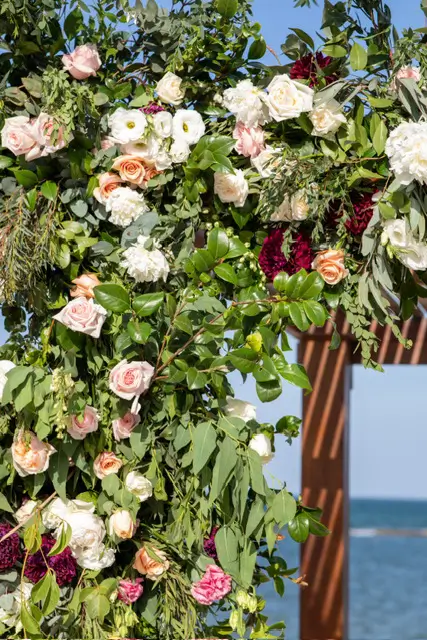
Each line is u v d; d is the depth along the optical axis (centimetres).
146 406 165
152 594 170
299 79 165
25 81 166
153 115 166
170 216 167
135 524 164
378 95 163
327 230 169
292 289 159
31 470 160
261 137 166
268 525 161
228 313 159
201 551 165
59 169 168
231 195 165
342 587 438
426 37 167
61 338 162
